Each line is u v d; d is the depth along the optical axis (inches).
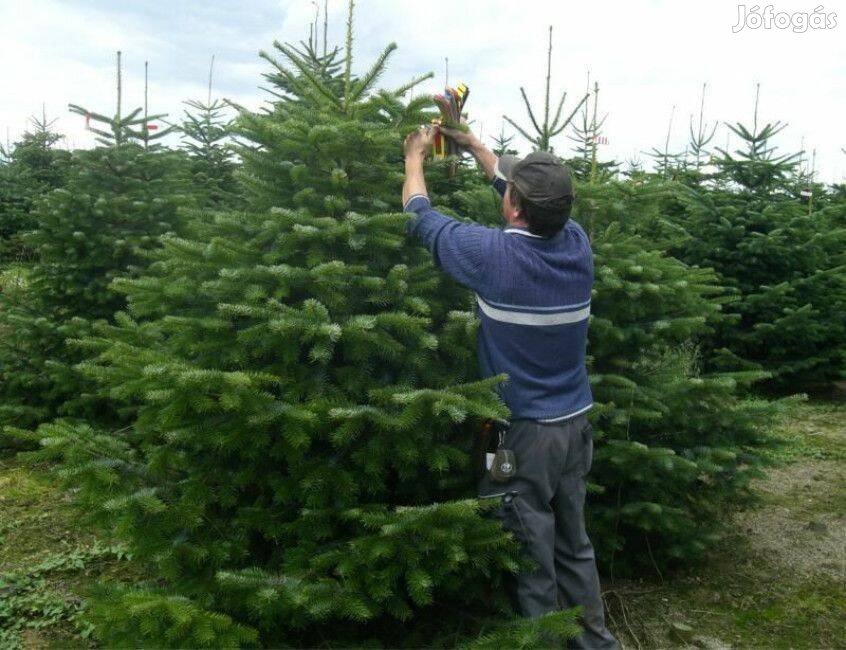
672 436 137.4
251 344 100.9
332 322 99.3
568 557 103.1
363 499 103.9
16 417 205.9
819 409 279.0
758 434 143.6
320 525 96.7
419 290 105.0
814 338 280.1
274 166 109.7
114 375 103.6
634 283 126.9
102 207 205.3
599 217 140.0
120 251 204.7
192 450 106.6
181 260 111.3
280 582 90.0
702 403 140.4
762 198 298.5
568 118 140.4
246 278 101.7
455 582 98.9
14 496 173.0
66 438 100.7
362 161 110.1
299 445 93.2
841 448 228.7
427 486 105.6
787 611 130.2
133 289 113.8
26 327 207.9
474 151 115.3
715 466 125.3
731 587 138.5
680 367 145.6
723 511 169.0
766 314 281.9
